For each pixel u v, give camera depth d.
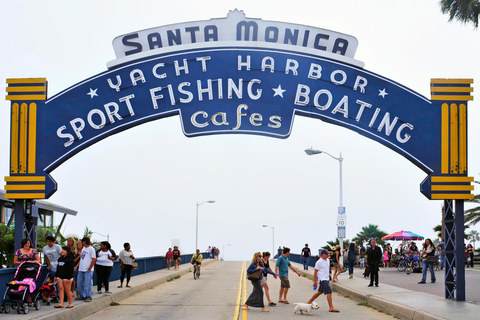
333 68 18.70
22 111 18.11
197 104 18.53
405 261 34.91
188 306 18.78
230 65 18.66
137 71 18.58
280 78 18.66
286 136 18.44
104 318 15.77
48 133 18.08
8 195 17.67
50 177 17.80
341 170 34.50
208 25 18.91
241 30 18.95
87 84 18.44
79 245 18.58
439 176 18.12
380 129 18.47
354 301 20.53
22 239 17.52
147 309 17.92
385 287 22.77
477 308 15.58
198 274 35.31
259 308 18.09
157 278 29.94
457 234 17.75
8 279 15.09
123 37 18.83
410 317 15.14
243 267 52.03
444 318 13.75
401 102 18.56
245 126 18.47
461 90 18.50
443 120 18.41
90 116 18.28
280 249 28.58
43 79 18.19
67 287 15.84
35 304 15.17
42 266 16.81
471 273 30.17
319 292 17.50
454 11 30.64
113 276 26.81
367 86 18.69
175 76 18.59
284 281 19.66
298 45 18.91
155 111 18.48
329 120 18.64
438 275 30.48
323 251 17.58
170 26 18.86
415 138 18.39
